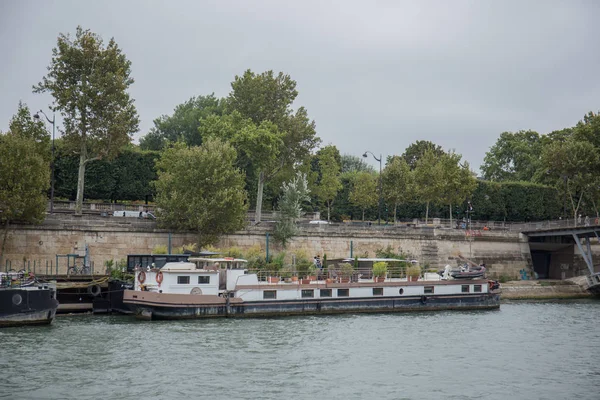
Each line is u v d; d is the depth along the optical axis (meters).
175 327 41.75
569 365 34.28
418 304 53.22
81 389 27.73
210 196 60.28
